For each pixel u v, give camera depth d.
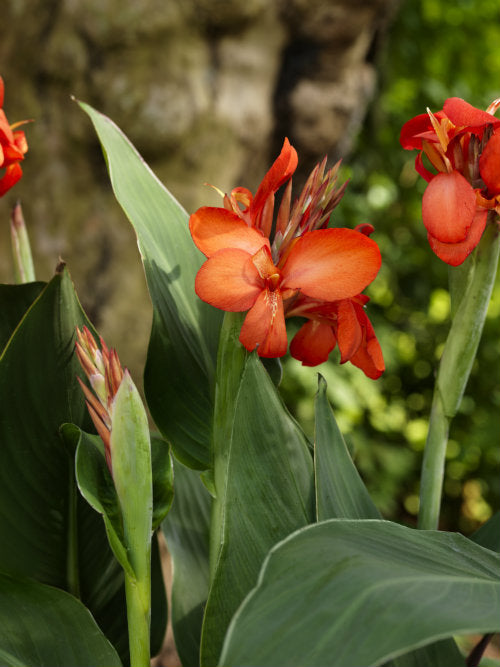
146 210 0.85
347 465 0.78
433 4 3.22
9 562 0.80
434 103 3.35
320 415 0.78
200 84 1.76
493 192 0.73
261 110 1.90
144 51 1.67
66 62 1.62
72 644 0.75
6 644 0.74
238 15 1.74
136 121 1.70
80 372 0.78
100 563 0.83
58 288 0.74
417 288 3.43
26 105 1.63
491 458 3.40
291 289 0.71
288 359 2.70
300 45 1.91
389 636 0.59
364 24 1.92
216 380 0.75
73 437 0.77
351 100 2.02
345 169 3.07
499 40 3.45
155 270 0.82
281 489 0.72
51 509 0.80
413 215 3.44
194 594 0.90
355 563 0.63
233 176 1.93
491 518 0.84
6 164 0.81
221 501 0.76
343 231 0.70
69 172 1.70
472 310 0.78
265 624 0.60
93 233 1.75
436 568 0.66
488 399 3.42
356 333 0.74
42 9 1.57
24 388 0.76
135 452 0.70
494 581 0.65
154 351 0.81
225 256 0.70
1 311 0.80
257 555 0.72
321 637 0.59
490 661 0.93
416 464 3.41
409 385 3.49
